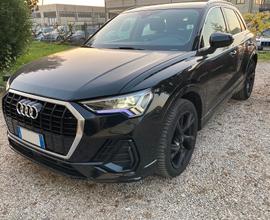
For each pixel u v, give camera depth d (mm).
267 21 14312
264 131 3980
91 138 2225
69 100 2240
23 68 3045
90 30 22641
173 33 3389
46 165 2545
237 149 3465
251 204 2492
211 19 3686
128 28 3756
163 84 2430
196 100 3096
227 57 3758
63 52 3465
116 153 2287
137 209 2469
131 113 2230
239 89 4852
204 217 2357
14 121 2658
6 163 3195
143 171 2406
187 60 2883
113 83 2295
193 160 3211
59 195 2662
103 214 2422
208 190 2689
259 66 9570
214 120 4395
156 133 2412
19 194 2678
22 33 6750
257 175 2916
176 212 2424
